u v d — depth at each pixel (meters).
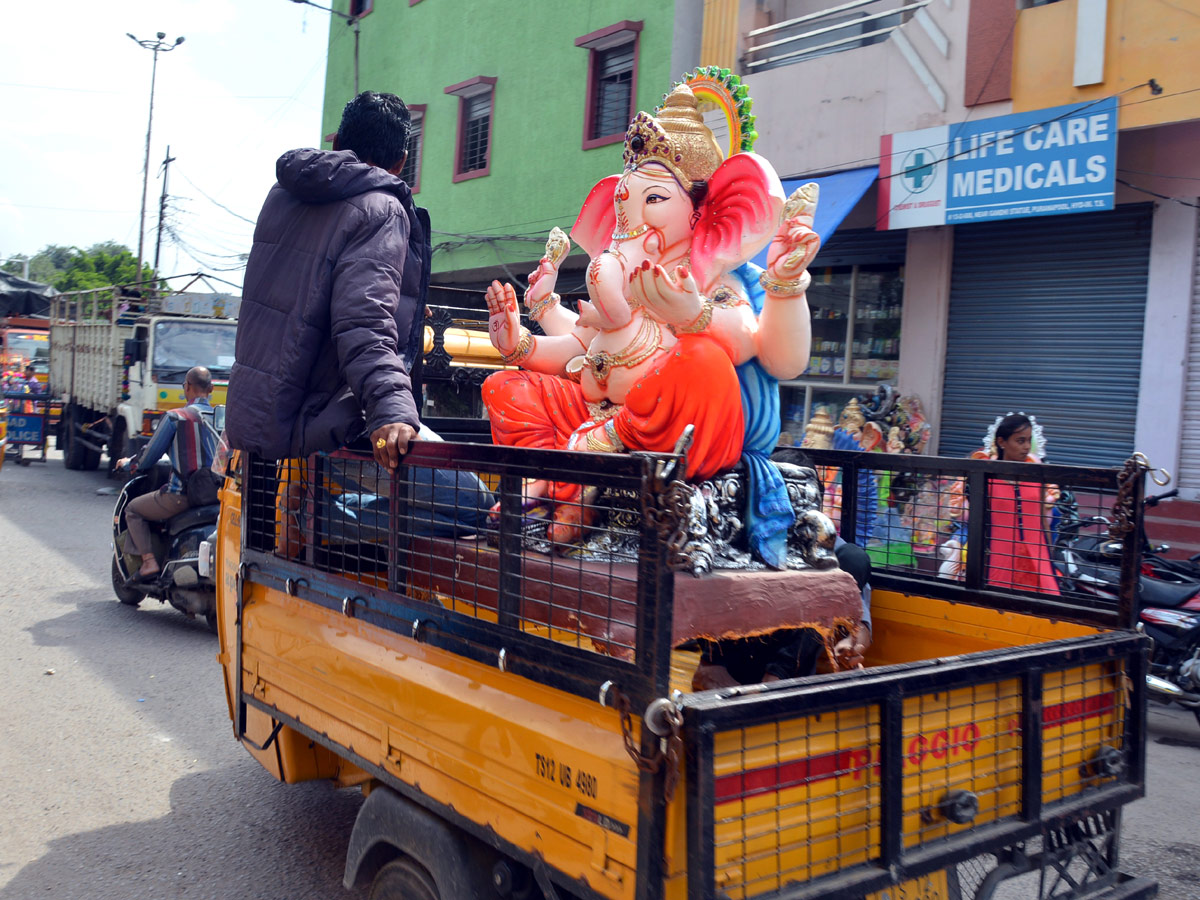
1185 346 7.05
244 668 3.29
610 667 1.76
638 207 2.93
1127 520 2.70
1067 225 7.70
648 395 2.70
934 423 8.50
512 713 2.02
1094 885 2.50
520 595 2.08
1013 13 7.34
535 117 13.30
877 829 1.95
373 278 2.69
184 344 12.59
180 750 4.73
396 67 16.41
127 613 7.21
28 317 21.72
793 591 2.56
